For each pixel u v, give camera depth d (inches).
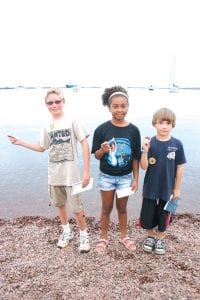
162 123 89.0
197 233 109.4
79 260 91.8
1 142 284.0
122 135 91.0
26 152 244.5
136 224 115.8
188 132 347.6
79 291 78.2
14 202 144.6
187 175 186.9
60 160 93.0
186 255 94.3
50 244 101.3
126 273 85.4
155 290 78.2
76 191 90.9
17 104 791.1
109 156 91.4
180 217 124.1
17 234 109.0
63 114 93.9
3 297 76.2
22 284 81.0
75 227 112.7
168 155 89.7
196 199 149.1
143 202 93.7
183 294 76.6
